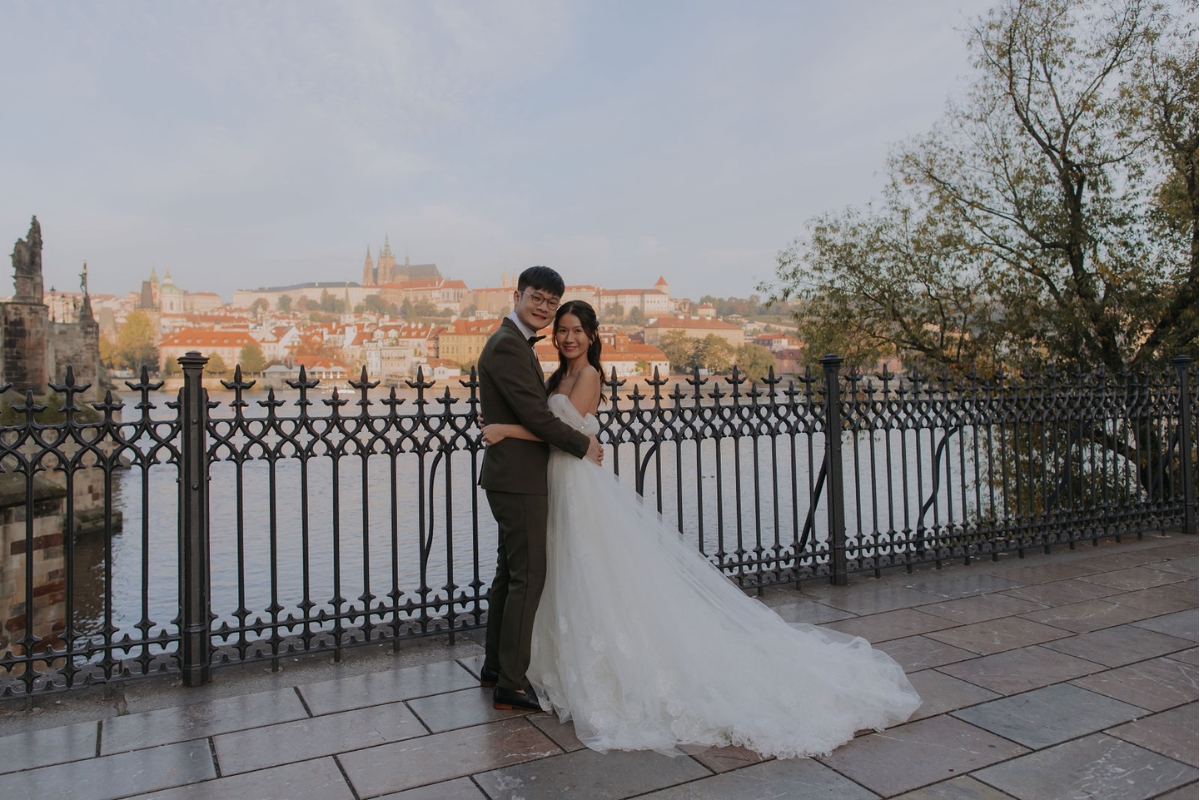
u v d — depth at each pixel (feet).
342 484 109.29
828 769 9.91
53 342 134.72
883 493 67.92
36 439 12.23
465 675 13.41
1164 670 13.34
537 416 11.22
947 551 22.15
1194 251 43.65
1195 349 43.21
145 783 9.61
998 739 10.75
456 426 15.39
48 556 47.62
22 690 12.44
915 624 16.14
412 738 10.89
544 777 9.71
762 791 9.35
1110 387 25.21
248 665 13.83
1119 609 17.10
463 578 53.06
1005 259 49.67
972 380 22.38
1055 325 46.93
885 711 11.34
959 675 13.20
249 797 9.25
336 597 14.35
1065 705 11.89
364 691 12.68
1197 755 10.22
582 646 11.09
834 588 19.16
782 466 87.15
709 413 18.28
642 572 11.34
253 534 82.02
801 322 55.01
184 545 12.94
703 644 11.43
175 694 12.60
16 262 114.21
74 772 9.92
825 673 11.74
